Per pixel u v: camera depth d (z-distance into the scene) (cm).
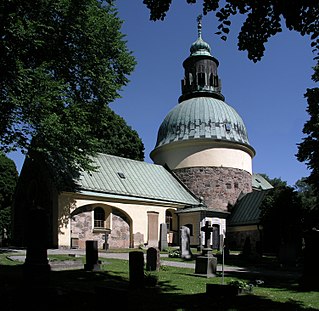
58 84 2062
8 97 1838
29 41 1834
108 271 1540
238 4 795
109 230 3005
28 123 1978
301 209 2633
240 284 1159
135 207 3188
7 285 1032
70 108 2245
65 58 2305
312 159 2403
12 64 1744
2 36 1611
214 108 4150
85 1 2220
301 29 793
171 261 2181
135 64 2606
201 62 4406
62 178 2820
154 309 862
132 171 3569
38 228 1093
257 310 888
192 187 3878
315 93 2442
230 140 3988
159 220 3353
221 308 886
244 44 838
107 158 3500
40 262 1074
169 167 4081
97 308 718
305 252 1389
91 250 1566
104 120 2623
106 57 2470
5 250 2462
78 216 2842
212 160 3916
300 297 1128
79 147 2433
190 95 4391
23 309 802
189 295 1056
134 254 1201
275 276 1633
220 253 2711
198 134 4000
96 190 2962
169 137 4162
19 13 1342
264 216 2809
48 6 2027
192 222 3466
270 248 2742
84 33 2258
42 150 2175
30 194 3030
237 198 3941
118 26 2486
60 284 1168
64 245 2681
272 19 799
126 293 690
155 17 845
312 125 2402
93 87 2475
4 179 4438
